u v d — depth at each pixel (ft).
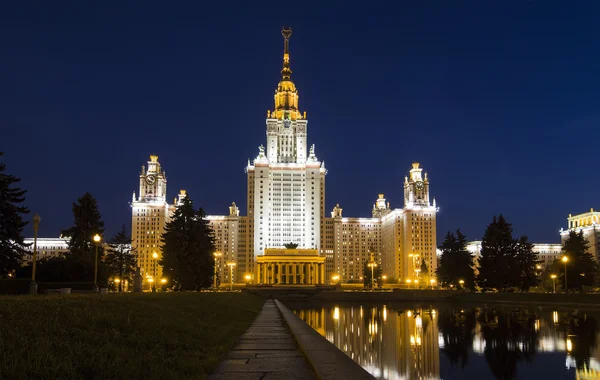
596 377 118.32
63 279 292.20
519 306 377.50
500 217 493.36
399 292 562.66
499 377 119.65
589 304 340.18
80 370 59.47
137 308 107.65
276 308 268.41
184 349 82.23
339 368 64.23
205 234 429.79
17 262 262.26
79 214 380.99
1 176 257.96
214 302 189.37
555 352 152.46
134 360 67.31
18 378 53.93
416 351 158.61
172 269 400.47
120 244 529.04
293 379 63.41
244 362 76.18
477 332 204.64
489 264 485.97
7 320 74.02
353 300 558.97
